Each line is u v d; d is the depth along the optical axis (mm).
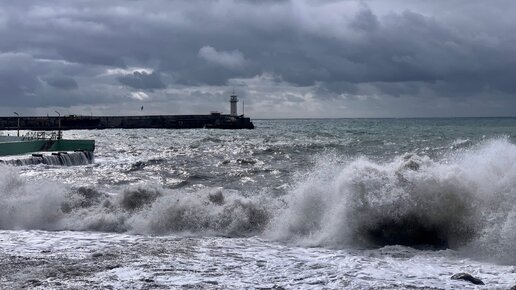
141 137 77750
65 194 11273
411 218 8406
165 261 7059
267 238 8867
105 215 10219
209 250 7844
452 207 8281
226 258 7289
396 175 8820
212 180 20031
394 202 8477
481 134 58125
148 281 6047
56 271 6488
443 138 50094
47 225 10164
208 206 10039
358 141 47062
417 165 9141
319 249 7988
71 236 9086
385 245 8281
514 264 6918
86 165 27391
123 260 7113
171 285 5887
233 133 89688
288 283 6020
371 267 6789
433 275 6363
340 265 6898
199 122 134875
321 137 60562
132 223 9859
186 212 9812
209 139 62719
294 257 7395
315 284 5988
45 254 7516
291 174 20672
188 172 23172
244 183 18625
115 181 20062
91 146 30969
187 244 8320
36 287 5781
